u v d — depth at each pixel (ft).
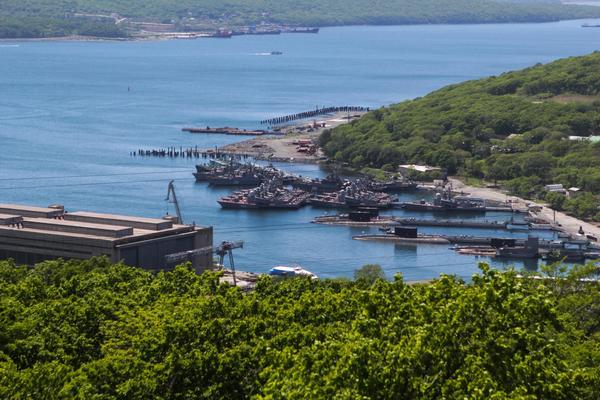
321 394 565.94
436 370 582.76
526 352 589.73
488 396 548.72
